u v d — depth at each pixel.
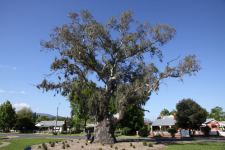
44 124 134.62
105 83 42.84
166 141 44.59
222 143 39.53
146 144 37.12
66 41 41.00
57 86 42.91
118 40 42.12
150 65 41.53
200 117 75.31
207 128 75.56
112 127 41.41
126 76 42.97
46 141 46.75
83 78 42.78
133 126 79.69
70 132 98.00
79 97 43.31
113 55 42.12
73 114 87.62
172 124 96.56
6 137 62.28
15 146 37.50
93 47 41.53
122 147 35.94
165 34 41.62
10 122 119.12
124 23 41.50
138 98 40.69
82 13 40.72
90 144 39.62
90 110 43.06
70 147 36.22
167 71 39.91
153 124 101.25
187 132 70.56
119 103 41.12
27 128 121.06
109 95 42.28
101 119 41.75
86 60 41.78
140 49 41.69
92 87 42.72
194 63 39.25
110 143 40.44
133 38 41.50
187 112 75.62
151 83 40.59
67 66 42.12
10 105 120.62
